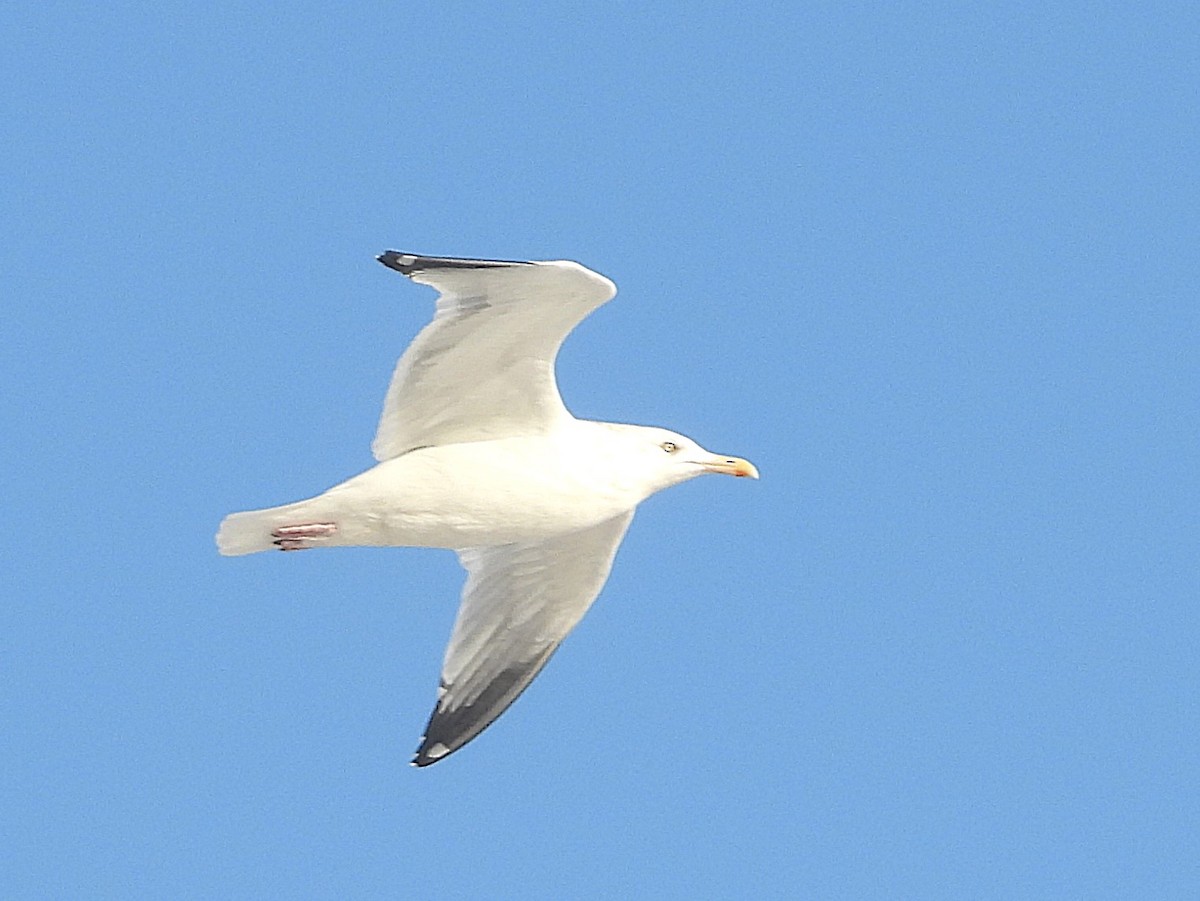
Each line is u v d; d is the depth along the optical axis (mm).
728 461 16594
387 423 15633
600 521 16141
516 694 17484
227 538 15656
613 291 14648
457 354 15234
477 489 15625
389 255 14727
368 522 15664
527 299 14797
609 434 16188
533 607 17375
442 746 17344
